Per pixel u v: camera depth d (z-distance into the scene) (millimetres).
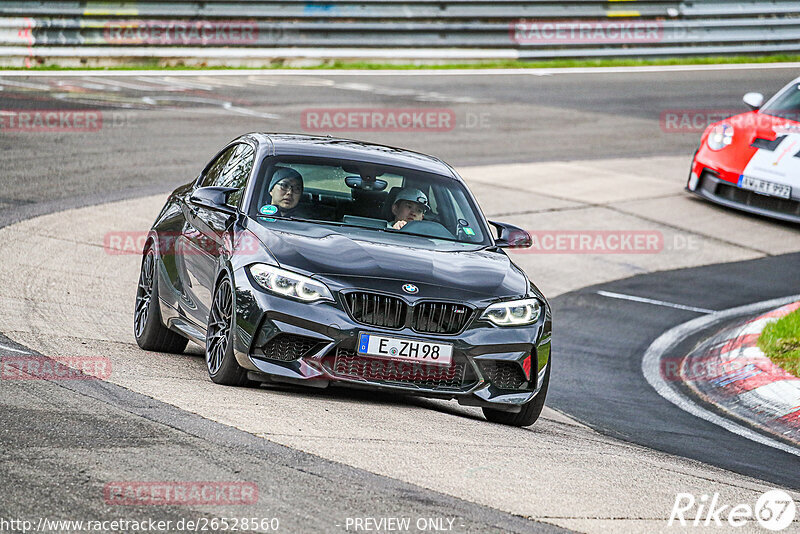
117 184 47656
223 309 22312
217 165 27516
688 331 36219
